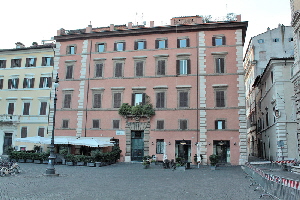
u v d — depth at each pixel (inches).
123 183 689.6
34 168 1023.6
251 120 2271.2
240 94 1314.0
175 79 1385.3
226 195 539.8
